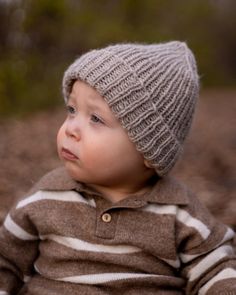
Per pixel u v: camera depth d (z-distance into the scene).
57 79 11.20
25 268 2.12
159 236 1.99
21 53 10.68
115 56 1.97
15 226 2.06
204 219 2.08
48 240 2.04
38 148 5.91
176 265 2.05
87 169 1.95
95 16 12.57
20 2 10.34
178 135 2.08
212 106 12.30
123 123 1.94
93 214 1.99
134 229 1.98
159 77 2.00
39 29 10.83
